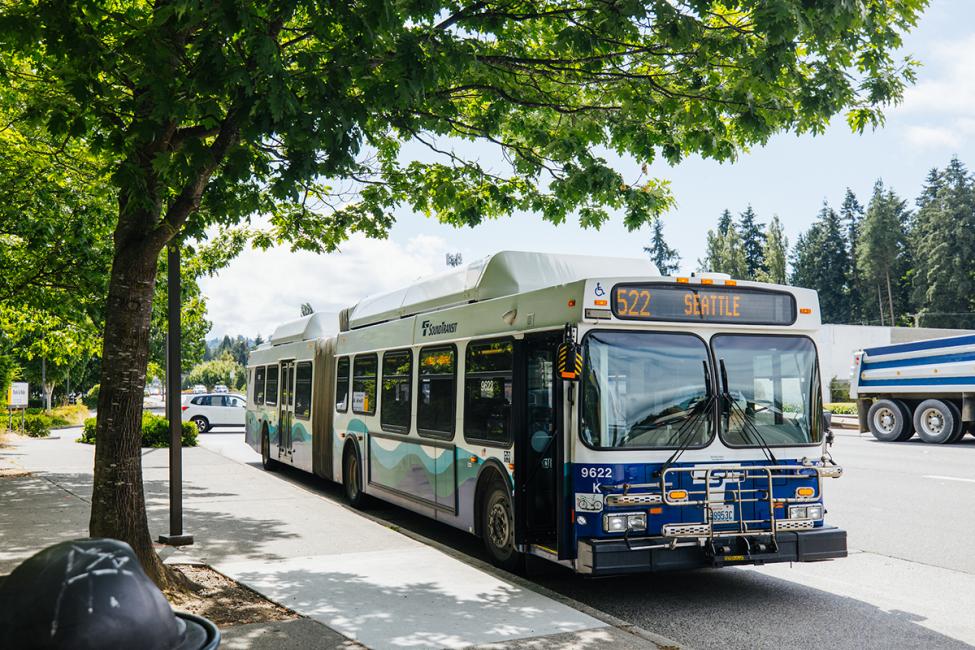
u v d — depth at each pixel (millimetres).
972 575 8414
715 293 7801
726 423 7621
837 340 43719
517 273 9328
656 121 8695
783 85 7609
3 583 2598
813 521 7672
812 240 106812
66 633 2455
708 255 100938
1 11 6223
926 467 16547
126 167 6184
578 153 9102
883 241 93438
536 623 6207
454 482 9867
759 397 7789
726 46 6996
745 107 7832
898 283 97312
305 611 6512
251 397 21688
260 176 6941
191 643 2750
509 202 10156
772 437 7754
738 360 7789
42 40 6180
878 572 8578
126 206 6336
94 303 14656
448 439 10055
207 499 12773
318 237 11500
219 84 5773
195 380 142000
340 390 14383
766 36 6707
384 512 13125
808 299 8125
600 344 7434
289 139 6262
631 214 9406
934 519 11219
